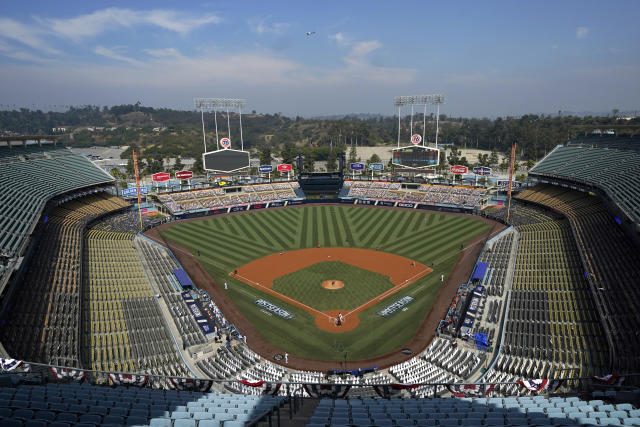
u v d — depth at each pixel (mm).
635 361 32312
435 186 108438
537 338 39625
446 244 72750
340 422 20109
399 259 66375
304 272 61438
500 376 33875
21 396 21188
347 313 48812
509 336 40750
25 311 40500
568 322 41438
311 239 77938
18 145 90812
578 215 70562
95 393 23312
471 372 35656
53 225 68500
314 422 20453
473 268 61125
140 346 39469
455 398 25906
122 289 51438
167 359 37844
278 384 28375
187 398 24344
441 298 52062
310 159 159125
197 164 147750
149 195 102688
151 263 62438
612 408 21297
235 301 52000
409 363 38438
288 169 117688
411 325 45812
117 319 44094
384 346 41875
